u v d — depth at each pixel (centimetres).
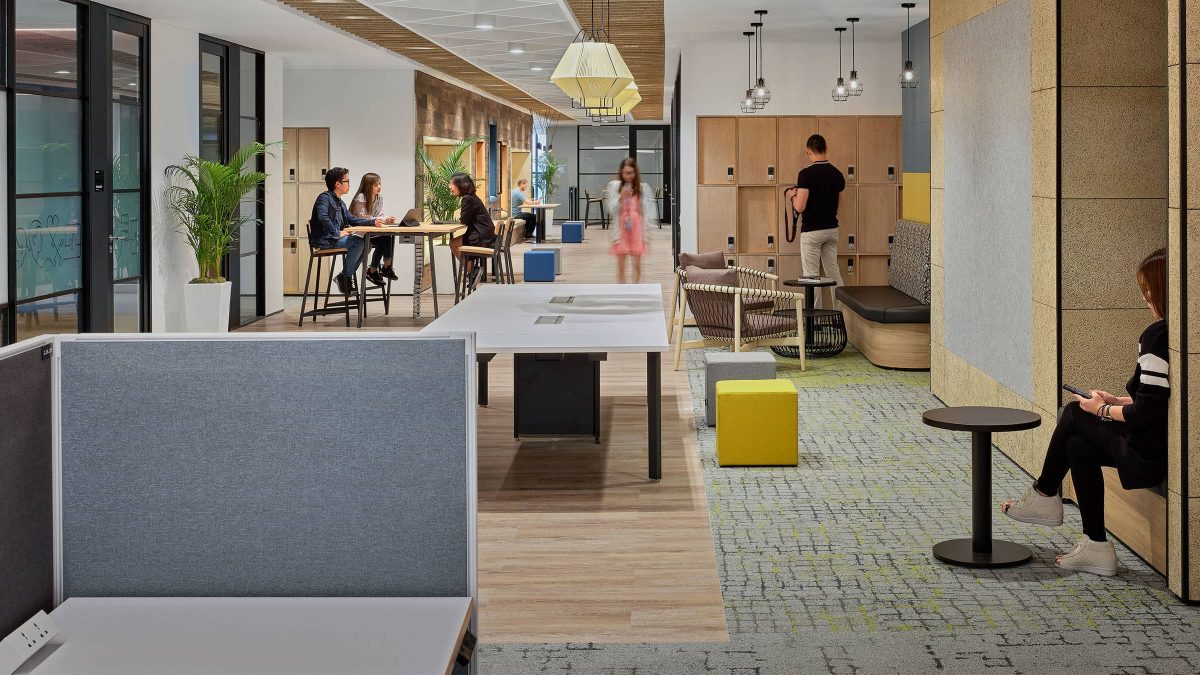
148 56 999
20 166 800
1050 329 547
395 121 1540
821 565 456
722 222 1226
